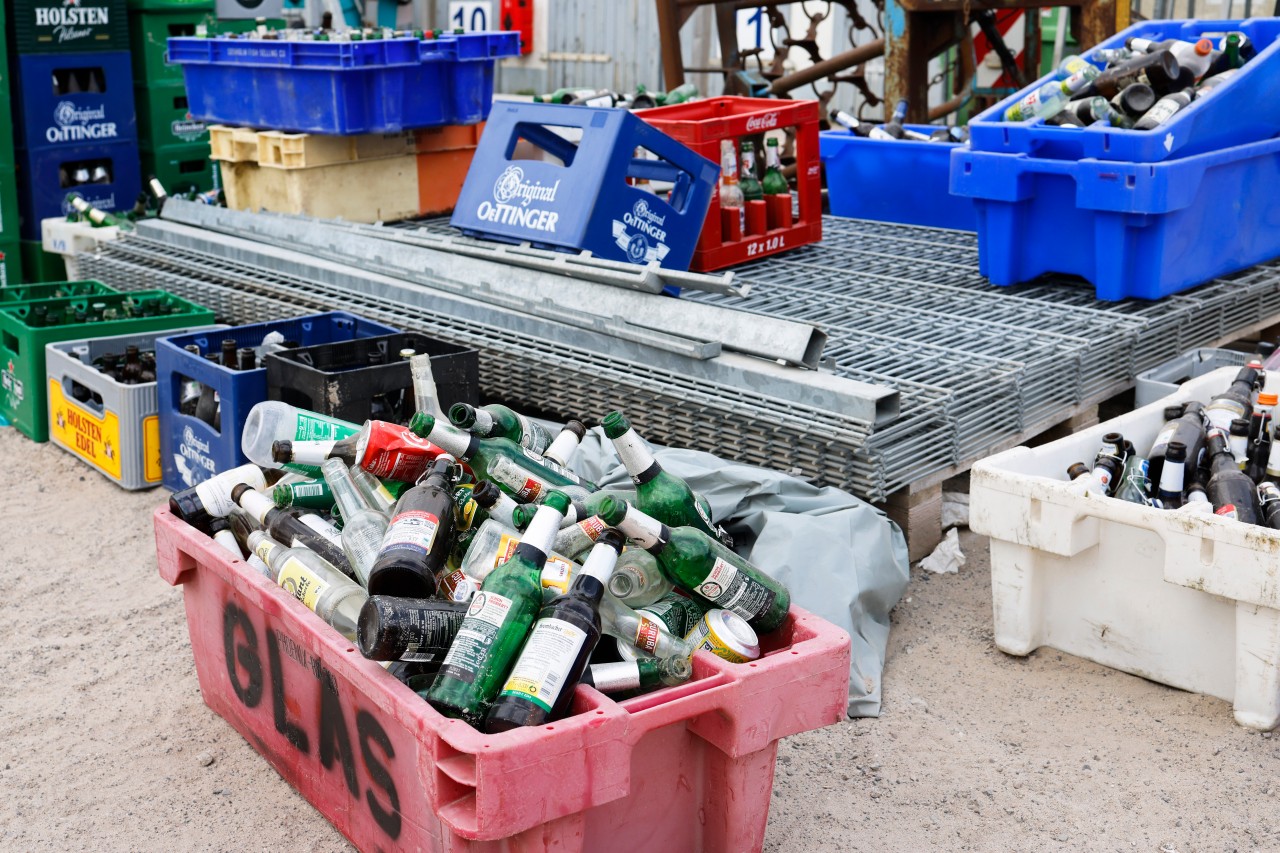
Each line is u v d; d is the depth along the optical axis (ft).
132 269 19.13
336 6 34.99
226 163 21.49
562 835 6.81
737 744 7.30
